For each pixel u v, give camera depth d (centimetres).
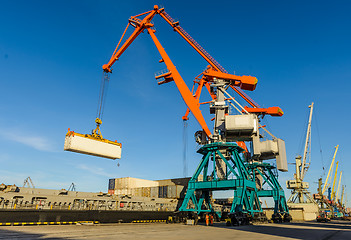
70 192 3638
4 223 2566
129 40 4344
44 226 2712
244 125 4034
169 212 4644
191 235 2003
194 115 4269
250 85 4309
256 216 4456
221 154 4106
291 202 8650
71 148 3111
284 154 5784
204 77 4750
